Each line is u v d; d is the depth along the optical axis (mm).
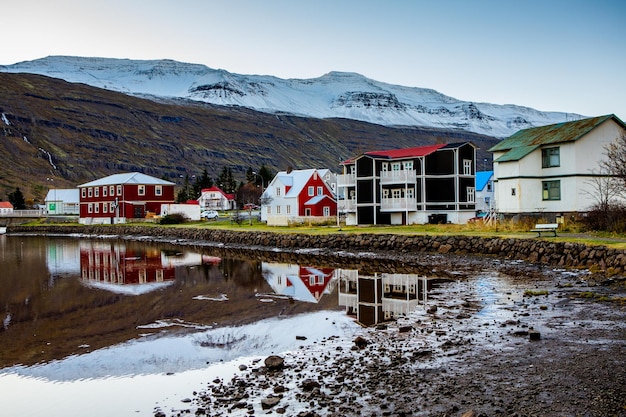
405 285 31812
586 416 11422
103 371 17219
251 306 27547
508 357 15930
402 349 17750
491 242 42094
